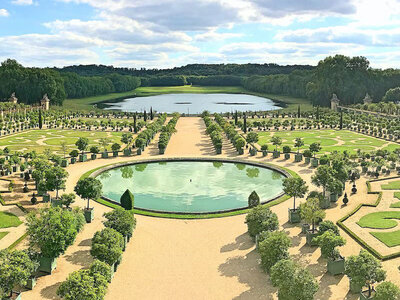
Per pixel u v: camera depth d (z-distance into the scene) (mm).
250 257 51219
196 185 87750
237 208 69812
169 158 110562
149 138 135750
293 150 123750
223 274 46875
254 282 44969
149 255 51938
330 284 44562
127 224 53438
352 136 150750
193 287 44094
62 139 141125
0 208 67438
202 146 130750
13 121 182875
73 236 47250
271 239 46312
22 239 54906
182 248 54125
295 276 38375
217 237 57875
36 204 70312
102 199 74312
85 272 38594
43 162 80000
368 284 41562
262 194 81000
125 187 86062
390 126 160000
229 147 129375
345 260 46531
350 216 65500
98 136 150250
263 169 102625
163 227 61781
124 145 131875
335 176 75188
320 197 67250
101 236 47156
